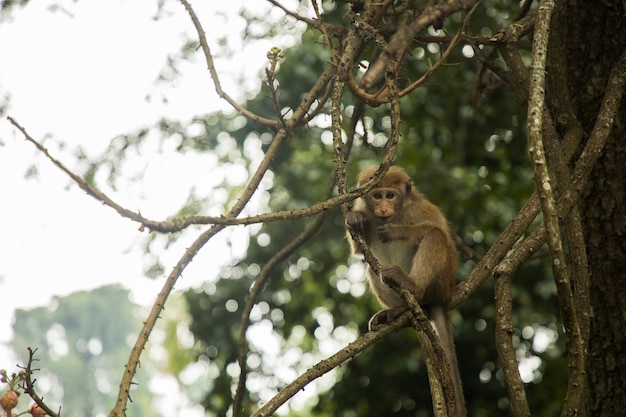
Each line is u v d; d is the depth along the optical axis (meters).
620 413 8.41
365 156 18.80
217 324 19.77
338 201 6.75
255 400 19.86
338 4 14.74
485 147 17.92
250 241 19.73
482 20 15.30
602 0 9.05
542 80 6.21
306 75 18.45
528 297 18.23
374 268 6.95
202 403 20.00
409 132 18.98
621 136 8.76
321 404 19.48
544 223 5.86
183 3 8.76
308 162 20.06
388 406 18.80
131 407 49.03
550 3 6.57
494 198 18.55
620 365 8.48
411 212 10.67
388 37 9.69
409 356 18.58
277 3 8.95
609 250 8.66
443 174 18.17
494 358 18.41
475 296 18.09
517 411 6.74
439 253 9.75
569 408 6.16
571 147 8.23
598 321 8.62
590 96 9.00
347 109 17.45
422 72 16.25
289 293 20.08
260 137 19.30
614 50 9.02
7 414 5.77
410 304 6.71
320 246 18.94
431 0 7.98
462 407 9.15
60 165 5.75
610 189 8.73
